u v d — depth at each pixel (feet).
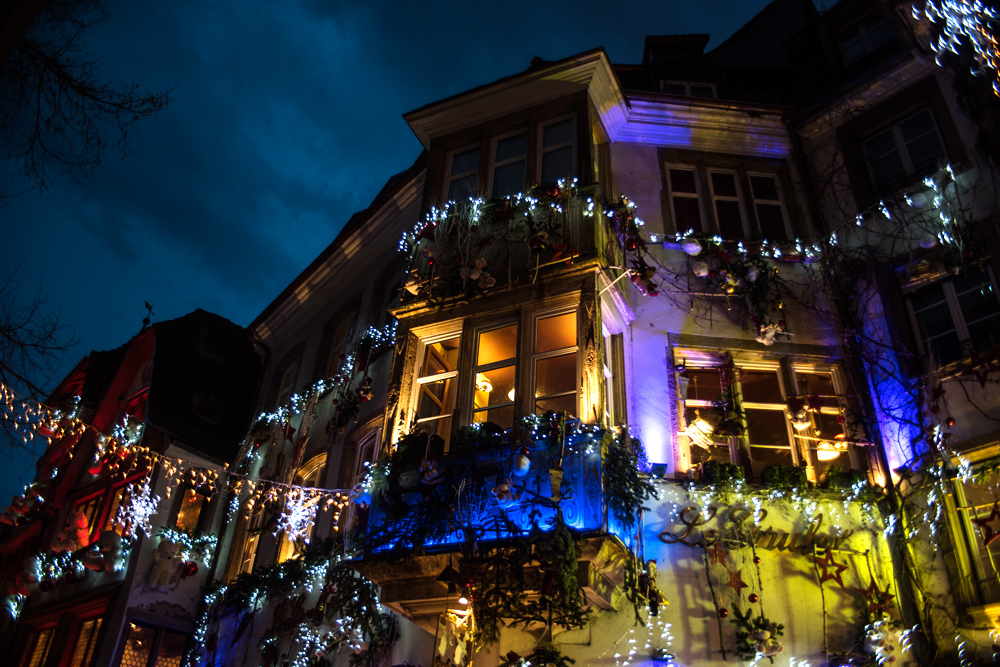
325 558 39.24
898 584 31.63
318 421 49.57
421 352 37.73
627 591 31.14
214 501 54.29
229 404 60.08
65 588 53.42
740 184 43.68
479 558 28.55
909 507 32.19
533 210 37.68
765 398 37.60
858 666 29.84
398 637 35.37
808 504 33.32
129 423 56.65
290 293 59.93
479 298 36.78
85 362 67.21
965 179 37.22
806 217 42.06
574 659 31.04
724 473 33.83
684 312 38.99
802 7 56.13
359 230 53.01
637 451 33.09
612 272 37.09
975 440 31.65
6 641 56.49
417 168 47.24
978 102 36.42
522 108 42.75
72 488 60.23
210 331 63.05
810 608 31.37
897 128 41.57
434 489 30.91
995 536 29.09
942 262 36.50
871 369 36.47
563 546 27.14
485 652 32.09
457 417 33.94
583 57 40.68
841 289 38.86
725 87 49.34
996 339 33.86
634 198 42.57
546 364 35.63
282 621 39.81
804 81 46.62
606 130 44.57
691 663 30.27
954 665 28.81
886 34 44.37
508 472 30.09
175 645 48.32
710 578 31.96
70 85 22.17
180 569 49.78
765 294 37.88
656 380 36.88
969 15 32.94
